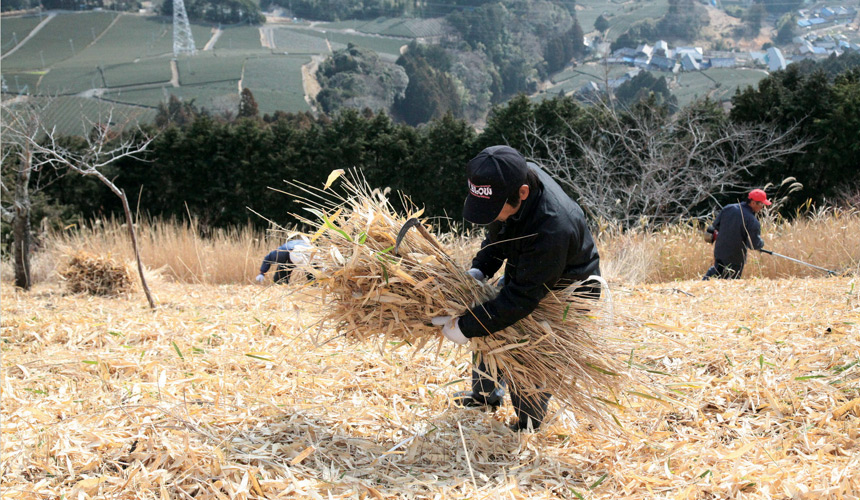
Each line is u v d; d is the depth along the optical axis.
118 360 4.22
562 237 2.71
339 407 3.46
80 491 2.51
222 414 3.27
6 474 2.68
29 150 8.16
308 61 96.75
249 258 9.52
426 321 2.99
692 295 6.04
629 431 3.22
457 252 3.58
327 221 2.90
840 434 2.94
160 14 126.62
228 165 23.72
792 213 19.55
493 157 2.62
